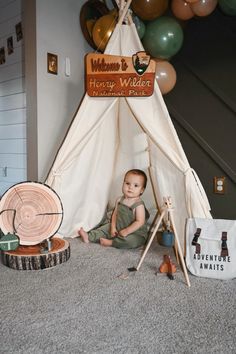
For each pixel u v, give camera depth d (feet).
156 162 6.62
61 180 6.63
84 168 7.04
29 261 5.31
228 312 4.00
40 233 5.68
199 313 3.97
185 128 8.30
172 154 5.88
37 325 3.69
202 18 7.89
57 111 7.83
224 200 7.93
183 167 5.79
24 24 7.43
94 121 6.53
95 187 7.54
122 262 5.73
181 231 6.30
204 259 5.10
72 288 4.65
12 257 5.36
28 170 7.71
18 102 8.84
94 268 5.43
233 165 7.75
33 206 5.76
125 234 6.47
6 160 9.49
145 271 5.33
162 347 3.30
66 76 8.00
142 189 6.88
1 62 9.26
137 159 7.66
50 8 7.46
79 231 7.07
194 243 5.18
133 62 6.03
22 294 4.45
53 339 3.43
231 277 4.99
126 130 7.52
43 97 7.47
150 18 7.30
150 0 6.92
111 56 6.11
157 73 7.27
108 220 7.75
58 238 6.37
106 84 6.18
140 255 6.12
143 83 6.03
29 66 7.38
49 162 7.73
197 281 4.96
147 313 3.96
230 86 7.66
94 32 7.47
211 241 5.12
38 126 7.41
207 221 5.24
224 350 3.26
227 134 7.77
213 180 8.04
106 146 7.48
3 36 9.09
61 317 3.86
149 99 6.15
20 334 3.51
